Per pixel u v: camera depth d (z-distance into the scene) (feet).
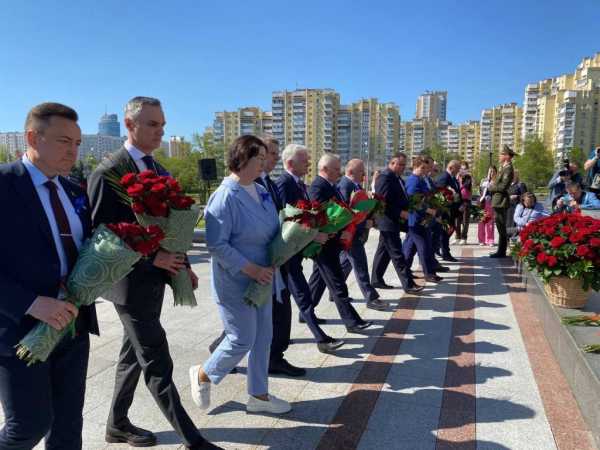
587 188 30.60
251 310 9.69
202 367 9.89
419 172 23.54
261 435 9.66
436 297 20.84
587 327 12.50
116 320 17.84
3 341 6.34
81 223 7.34
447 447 9.21
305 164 14.66
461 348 14.55
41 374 6.63
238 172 9.75
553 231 14.16
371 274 24.44
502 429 9.84
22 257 6.44
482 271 26.58
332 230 12.69
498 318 17.60
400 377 12.43
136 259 6.80
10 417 6.55
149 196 7.61
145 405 10.91
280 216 10.55
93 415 10.44
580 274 13.35
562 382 12.05
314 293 17.43
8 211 6.38
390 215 20.88
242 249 9.75
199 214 8.24
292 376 12.51
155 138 9.02
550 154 190.29
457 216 29.96
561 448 9.15
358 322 15.92
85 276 6.55
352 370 12.92
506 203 30.07
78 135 6.89
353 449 9.15
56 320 6.29
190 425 8.81
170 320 17.83
